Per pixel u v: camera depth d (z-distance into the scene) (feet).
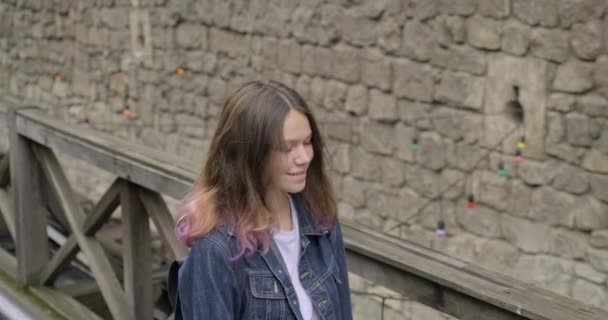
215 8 23.41
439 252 7.09
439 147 17.71
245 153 5.65
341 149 20.13
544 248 16.05
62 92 31.65
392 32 18.15
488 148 16.69
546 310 5.84
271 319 5.75
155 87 26.68
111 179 28.76
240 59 22.97
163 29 25.73
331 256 6.24
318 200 6.23
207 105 24.64
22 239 12.30
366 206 19.79
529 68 15.57
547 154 15.66
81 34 29.84
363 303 17.66
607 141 14.61
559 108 15.26
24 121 11.93
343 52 19.51
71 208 11.75
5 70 35.04
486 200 16.96
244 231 5.62
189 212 5.74
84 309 11.76
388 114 18.69
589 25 14.43
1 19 34.53
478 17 16.26
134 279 10.36
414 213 18.57
